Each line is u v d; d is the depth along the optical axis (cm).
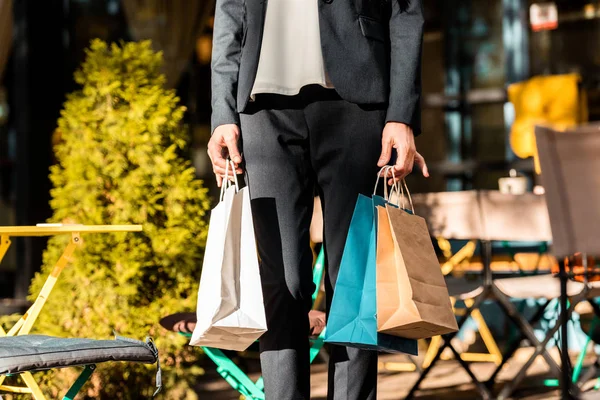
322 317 424
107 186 508
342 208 327
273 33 325
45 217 805
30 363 282
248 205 312
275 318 324
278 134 325
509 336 792
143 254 502
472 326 851
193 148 926
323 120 324
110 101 513
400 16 338
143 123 512
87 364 299
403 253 306
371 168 329
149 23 903
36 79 811
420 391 634
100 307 491
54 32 830
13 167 834
